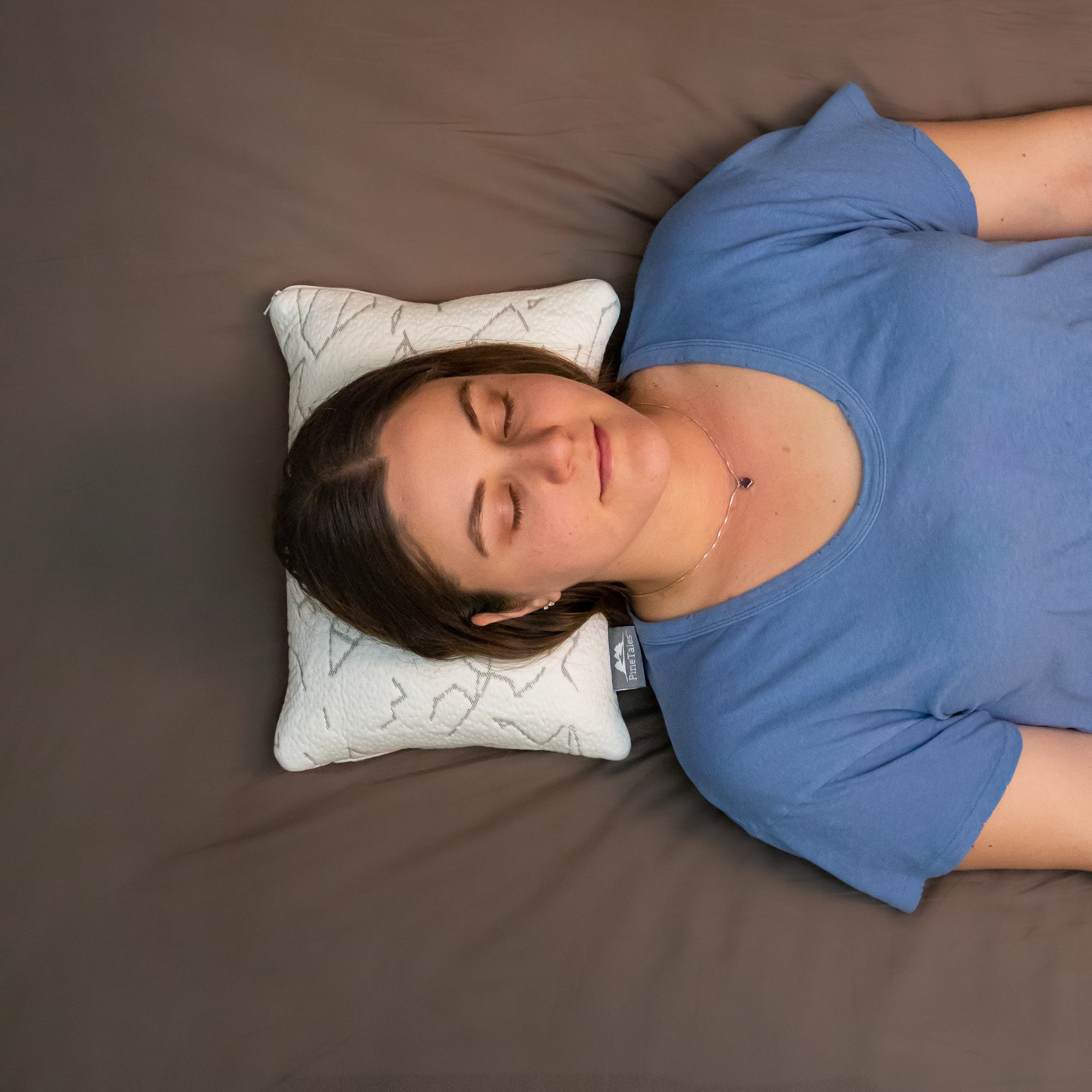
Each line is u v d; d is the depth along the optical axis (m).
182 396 1.27
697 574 1.16
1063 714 1.10
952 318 1.04
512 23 1.30
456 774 1.21
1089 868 1.07
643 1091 1.06
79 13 1.30
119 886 1.14
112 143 1.29
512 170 1.32
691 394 1.18
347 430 1.04
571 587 1.17
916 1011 1.07
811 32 1.31
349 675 1.14
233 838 1.17
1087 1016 1.05
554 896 1.14
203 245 1.29
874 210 1.15
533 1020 1.08
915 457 1.03
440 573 1.03
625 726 1.22
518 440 0.98
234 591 1.24
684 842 1.17
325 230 1.30
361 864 1.16
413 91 1.30
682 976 1.10
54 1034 1.09
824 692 1.05
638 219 1.35
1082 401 1.03
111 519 1.24
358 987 1.10
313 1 1.30
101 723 1.19
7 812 1.16
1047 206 1.19
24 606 1.21
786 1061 1.06
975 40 1.31
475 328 1.23
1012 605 0.99
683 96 1.32
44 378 1.26
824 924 1.11
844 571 1.05
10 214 1.28
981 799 1.02
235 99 1.29
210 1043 1.08
